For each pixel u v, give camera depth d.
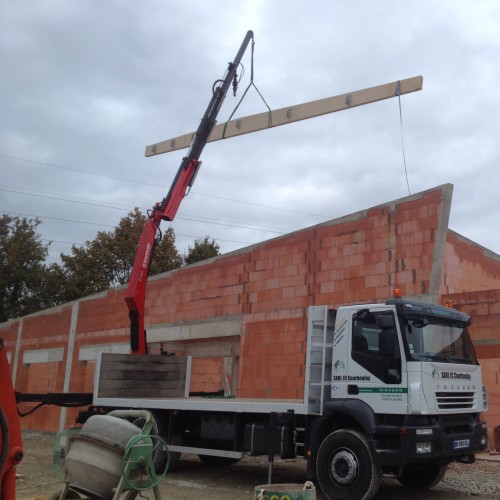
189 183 14.07
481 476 11.54
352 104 12.12
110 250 39.88
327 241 15.50
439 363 8.87
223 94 14.03
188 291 19.14
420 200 13.88
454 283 14.18
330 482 8.90
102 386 12.52
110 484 6.77
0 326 29.08
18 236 40.59
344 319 9.51
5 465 4.39
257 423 10.30
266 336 16.39
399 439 8.55
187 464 13.32
